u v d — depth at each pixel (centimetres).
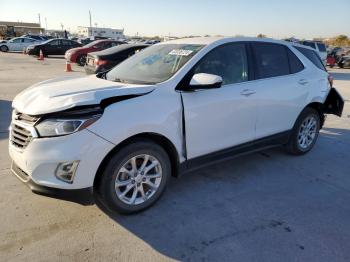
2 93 970
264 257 291
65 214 345
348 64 2614
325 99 549
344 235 327
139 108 326
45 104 309
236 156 437
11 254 283
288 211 368
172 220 342
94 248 295
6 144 541
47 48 2509
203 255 292
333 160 529
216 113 388
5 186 398
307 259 290
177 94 355
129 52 1138
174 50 418
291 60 500
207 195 397
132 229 325
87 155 299
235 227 334
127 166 335
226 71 408
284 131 494
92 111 302
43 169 301
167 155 359
